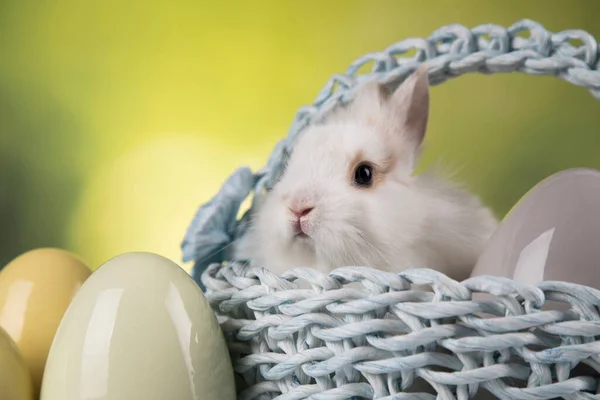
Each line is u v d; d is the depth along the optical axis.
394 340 0.34
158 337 0.34
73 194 0.90
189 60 0.88
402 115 0.46
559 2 0.85
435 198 0.44
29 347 0.40
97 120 0.89
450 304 0.33
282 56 0.88
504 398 0.33
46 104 0.89
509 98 0.85
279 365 0.36
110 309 0.35
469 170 0.87
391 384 0.34
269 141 0.88
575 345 0.32
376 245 0.42
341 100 0.46
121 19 0.88
